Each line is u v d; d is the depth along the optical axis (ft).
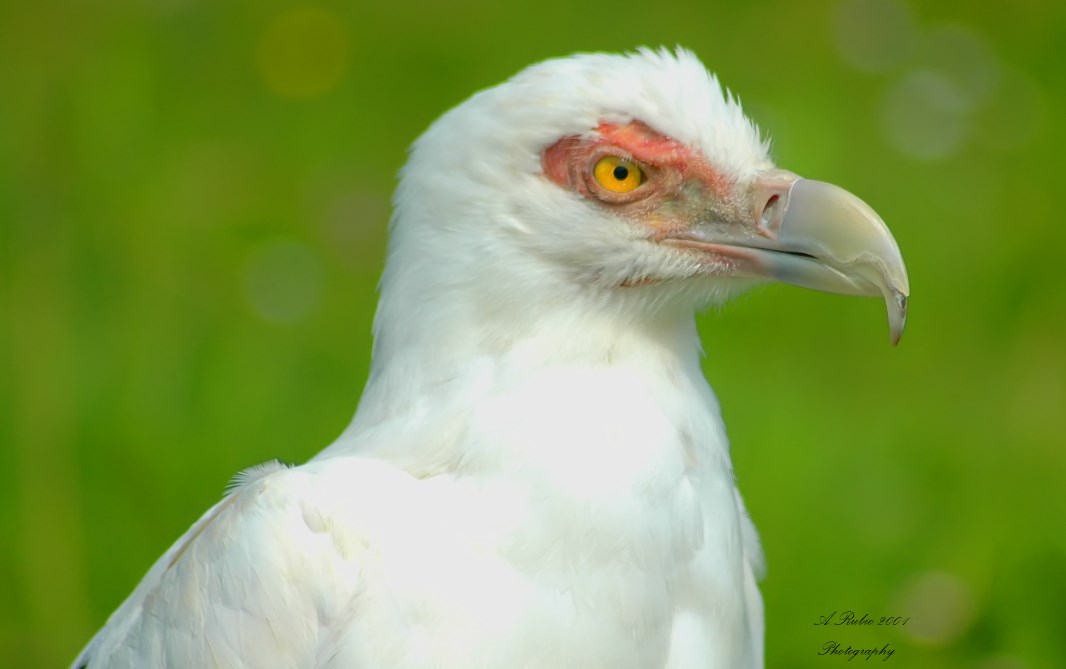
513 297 21.83
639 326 22.49
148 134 49.73
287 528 20.76
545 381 21.47
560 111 22.02
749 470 36.45
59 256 42.96
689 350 23.09
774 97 51.13
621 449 21.13
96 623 34.63
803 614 33.71
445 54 55.21
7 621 34.65
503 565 20.44
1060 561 33.14
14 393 37.99
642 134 22.43
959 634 32.35
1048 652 32.14
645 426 21.49
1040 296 43.62
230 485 23.50
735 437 37.35
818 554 34.73
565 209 22.08
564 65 22.57
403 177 22.90
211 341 39.81
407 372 21.99
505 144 22.03
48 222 44.39
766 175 23.22
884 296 22.29
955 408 40.52
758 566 24.29
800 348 41.63
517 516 20.56
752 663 23.59
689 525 21.48
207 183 47.19
